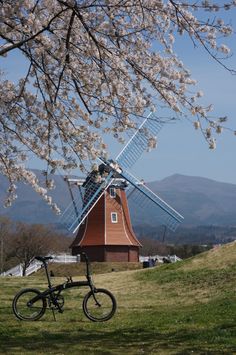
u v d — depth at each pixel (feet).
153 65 46.26
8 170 49.83
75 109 48.55
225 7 43.32
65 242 290.76
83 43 46.06
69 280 54.70
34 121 48.67
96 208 181.78
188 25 43.88
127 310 64.64
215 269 87.92
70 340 43.16
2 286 88.17
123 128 47.96
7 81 48.26
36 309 53.78
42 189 50.29
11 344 41.14
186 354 36.76
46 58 45.75
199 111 44.24
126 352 38.11
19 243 261.85
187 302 69.82
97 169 50.62
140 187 182.60
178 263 97.55
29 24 42.29
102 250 180.65
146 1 44.60
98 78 47.11
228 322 48.57
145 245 309.83
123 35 45.75
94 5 43.19
